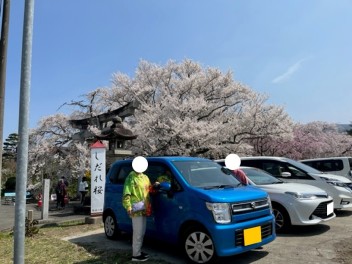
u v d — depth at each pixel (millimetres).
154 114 23312
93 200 9234
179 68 28047
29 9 3090
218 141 23938
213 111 26125
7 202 24891
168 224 5406
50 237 7367
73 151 24391
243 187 5652
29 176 25812
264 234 5164
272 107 25562
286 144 33125
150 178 5926
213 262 4801
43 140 25953
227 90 26531
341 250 5641
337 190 8930
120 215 6617
